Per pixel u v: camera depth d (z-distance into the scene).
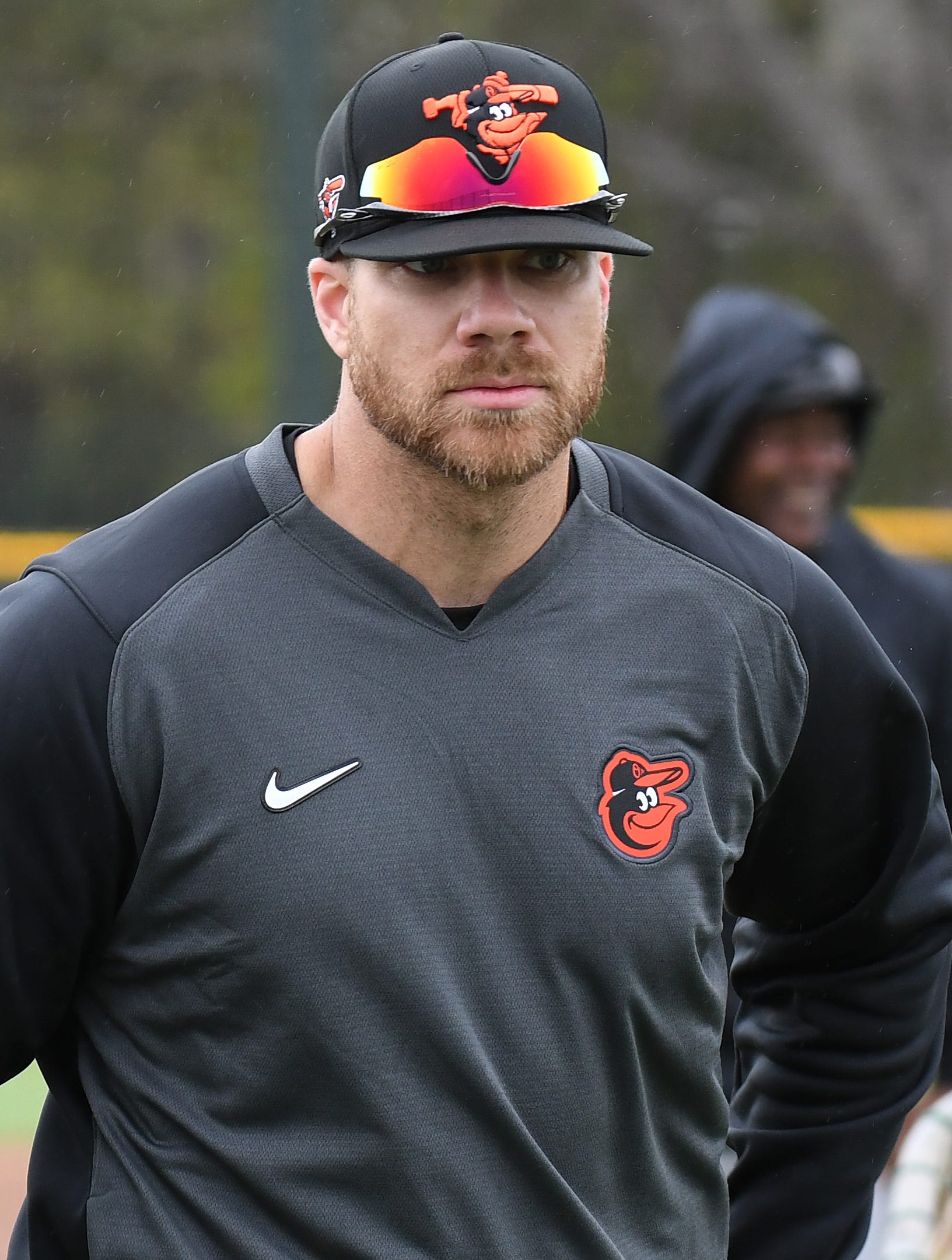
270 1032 7.95
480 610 8.27
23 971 8.17
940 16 62.03
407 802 7.95
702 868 8.38
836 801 9.13
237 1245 8.03
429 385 7.86
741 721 8.60
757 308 15.71
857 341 65.38
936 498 48.66
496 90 8.12
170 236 72.50
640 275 66.06
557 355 7.94
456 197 7.93
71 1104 8.67
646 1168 8.49
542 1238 8.09
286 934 7.86
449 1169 7.93
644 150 64.94
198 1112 8.13
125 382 72.06
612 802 8.16
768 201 65.00
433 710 8.07
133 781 7.95
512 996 8.00
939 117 62.22
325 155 8.53
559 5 65.69
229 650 8.01
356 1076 7.88
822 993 9.65
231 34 64.31
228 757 7.91
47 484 38.25
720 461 15.52
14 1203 20.86
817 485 15.36
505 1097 7.96
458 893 7.95
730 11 63.16
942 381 61.16
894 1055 9.70
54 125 66.62
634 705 8.30
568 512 8.49
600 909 8.07
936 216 61.56
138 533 8.31
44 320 70.69
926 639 14.08
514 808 8.03
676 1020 8.42
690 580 8.59
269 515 8.26
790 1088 9.80
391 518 8.14
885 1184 13.66
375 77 8.30
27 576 8.42
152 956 8.13
